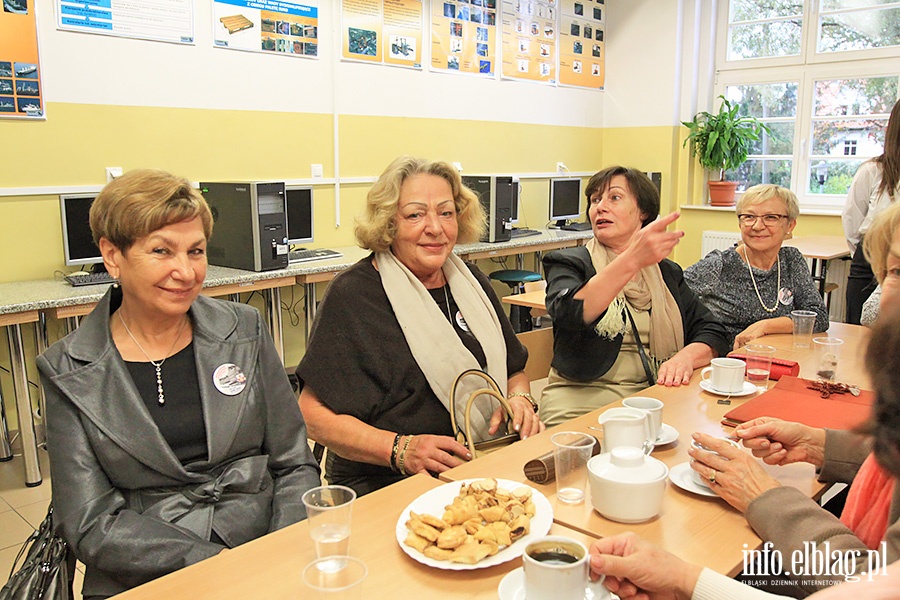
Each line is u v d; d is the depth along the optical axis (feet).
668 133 21.79
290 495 5.08
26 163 11.68
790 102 20.71
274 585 3.42
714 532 3.89
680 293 7.84
